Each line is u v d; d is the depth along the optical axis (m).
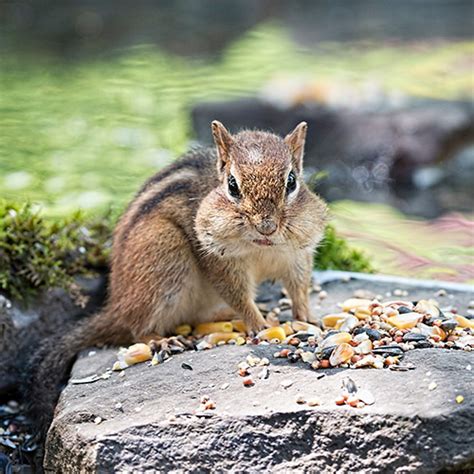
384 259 15.20
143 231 10.24
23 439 10.22
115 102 23.75
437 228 17.06
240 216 8.95
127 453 7.88
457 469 7.42
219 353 9.18
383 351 8.66
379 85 24.20
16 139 20.64
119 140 20.75
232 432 7.85
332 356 8.64
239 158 9.11
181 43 30.45
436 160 20.77
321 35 31.95
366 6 36.69
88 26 32.53
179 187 10.32
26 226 11.60
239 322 10.41
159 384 8.74
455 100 22.91
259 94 23.41
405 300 10.95
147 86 25.28
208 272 10.02
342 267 13.19
